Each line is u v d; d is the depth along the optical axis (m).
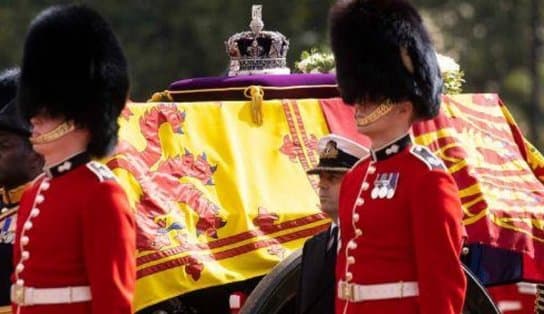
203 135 21.97
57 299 17.86
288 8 64.62
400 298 18.09
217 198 21.53
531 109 72.12
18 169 20.78
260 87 22.61
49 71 18.44
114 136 18.64
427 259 17.73
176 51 65.50
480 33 71.69
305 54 26.25
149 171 21.25
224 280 20.89
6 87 21.58
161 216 20.95
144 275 20.52
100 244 17.58
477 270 22.69
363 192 18.44
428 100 18.67
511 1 71.69
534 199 22.75
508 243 22.12
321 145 20.88
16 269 18.22
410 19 18.77
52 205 17.97
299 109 22.56
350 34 18.84
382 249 18.17
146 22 65.69
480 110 23.55
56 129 18.23
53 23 18.58
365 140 22.61
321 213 21.77
